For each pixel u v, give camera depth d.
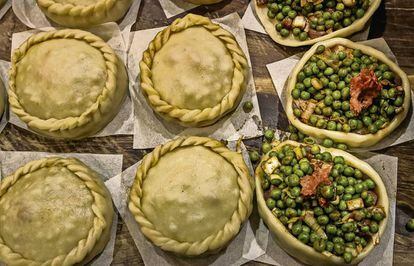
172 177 0.50
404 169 0.54
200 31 0.56
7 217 0.50
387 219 0.51
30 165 0.52
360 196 0.50
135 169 0.55
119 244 0.53
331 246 0.49
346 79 0.53
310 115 0.53
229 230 0.50
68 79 0.53
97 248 0.51
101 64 0.54
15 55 0.55
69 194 0.50
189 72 0.53
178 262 0.52
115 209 0.54
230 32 0.58
